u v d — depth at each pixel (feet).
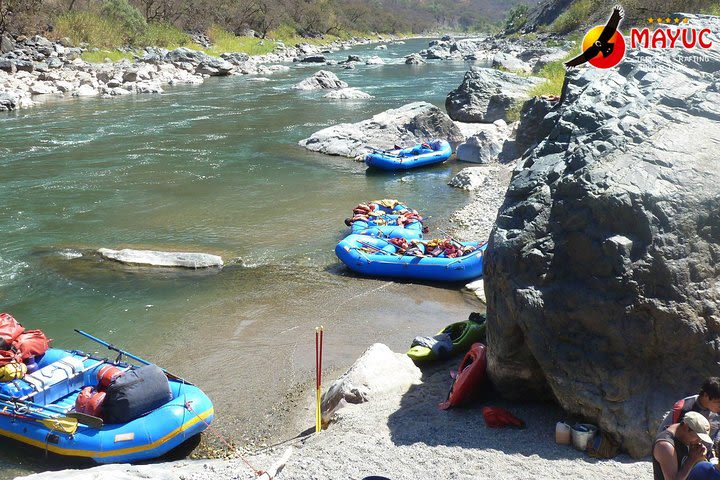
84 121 89.56
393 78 145.07
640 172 21.67
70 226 49.90
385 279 40.91
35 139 78.28
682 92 25.80
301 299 37.83
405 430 22.29
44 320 35.50
